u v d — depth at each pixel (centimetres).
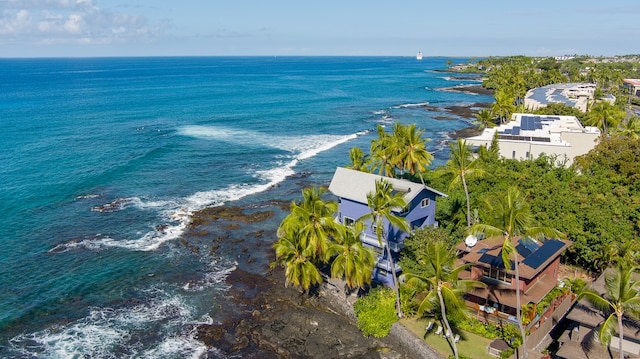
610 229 4503
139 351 3709
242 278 4803
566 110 10944
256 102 16475
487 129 8762
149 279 4741
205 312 4231
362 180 4681
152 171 8069
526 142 7269
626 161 5900
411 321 3909
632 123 8031
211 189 7275
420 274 4034
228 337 3903
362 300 4112
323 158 9175
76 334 3875
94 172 7794
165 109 14338
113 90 19750
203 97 17562
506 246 3222
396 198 3769
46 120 11975
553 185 5416
